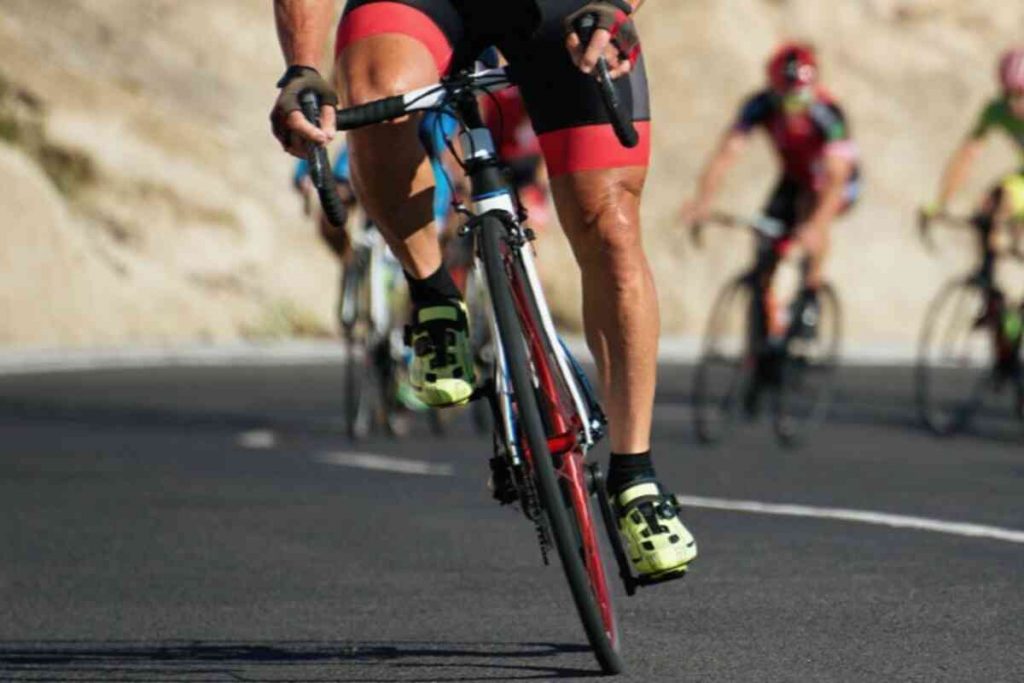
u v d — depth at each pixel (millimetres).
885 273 87062
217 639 17703
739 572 20781
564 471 15000
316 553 22719
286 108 14156
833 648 16750
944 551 22172
